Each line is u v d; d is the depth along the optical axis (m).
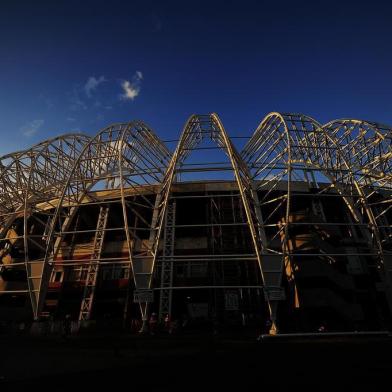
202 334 26.00
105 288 36.16
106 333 27.50
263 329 29.11
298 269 34.81
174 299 36.50
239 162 34.25
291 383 10.45
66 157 40.34
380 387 9.77
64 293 37.69
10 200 41.59
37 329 28.69
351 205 35.91
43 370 13.20
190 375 11.92
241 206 38.16
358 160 37.66
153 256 29.75
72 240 40.56
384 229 38.88
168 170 35.47
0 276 41.84
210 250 36.47
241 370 12.53
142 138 37.31
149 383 10.91
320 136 36.47
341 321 32.72
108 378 11.74
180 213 41.47
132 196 38.59
